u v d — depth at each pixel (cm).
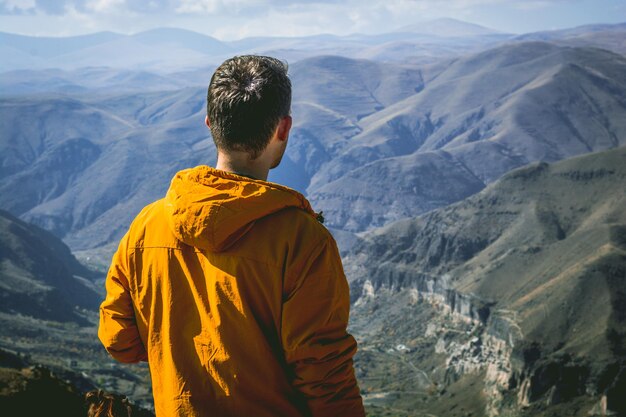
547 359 17262
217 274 327
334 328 331
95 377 17425
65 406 2080
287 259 329
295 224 335
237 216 323
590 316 18388
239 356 322
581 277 19650
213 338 324
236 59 361
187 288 333
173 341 330
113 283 363
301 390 331
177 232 329
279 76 355
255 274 325
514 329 19275
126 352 362
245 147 350
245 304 324
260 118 345
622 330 17475
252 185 334
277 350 332
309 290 328
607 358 16562
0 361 3178
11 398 1973
